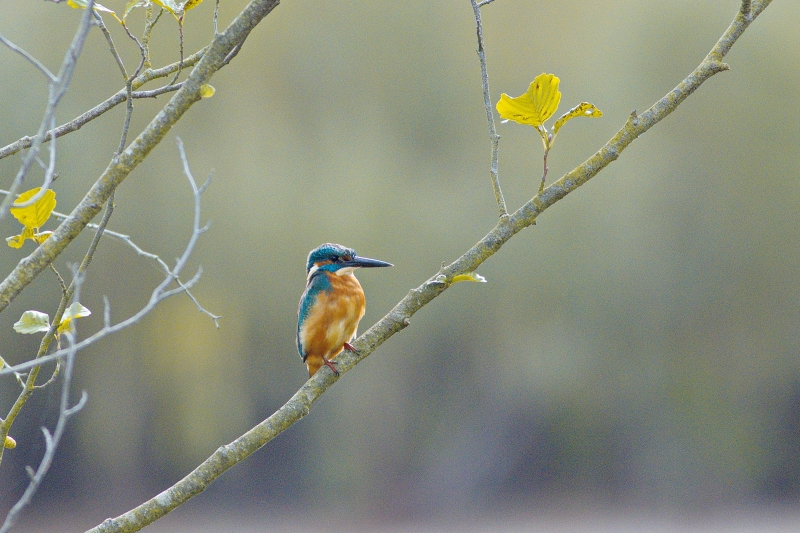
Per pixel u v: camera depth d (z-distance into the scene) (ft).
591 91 62.18
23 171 8.41
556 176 61.72
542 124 11.90
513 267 62.49
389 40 65.41
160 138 10.23
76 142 53.78
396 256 59.52
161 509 10.73
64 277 53.93
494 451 63.26
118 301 56.75
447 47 65.67
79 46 8.88
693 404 63.57
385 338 12.42
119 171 10.19
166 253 57.67
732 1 61.72
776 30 61.82
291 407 11.82
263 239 58.49
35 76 53.21
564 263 62.34
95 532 10.50
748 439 63.57
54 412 53.78
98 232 10.37
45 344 10.53
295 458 61.46
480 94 64.44
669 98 11.91
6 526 8.13
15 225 48.32
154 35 55.11
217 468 11.16
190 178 9.87
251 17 10.26
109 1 54.49
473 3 12.05
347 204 59.52
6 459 53.93
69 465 56.49
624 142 11.87
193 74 10.25
